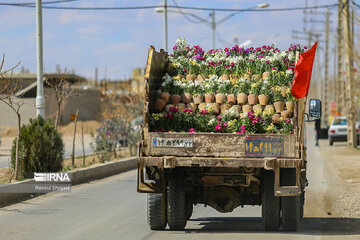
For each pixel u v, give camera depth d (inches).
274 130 1211.2
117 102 7524.6
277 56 1366.9
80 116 7588.6
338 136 5206.7
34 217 1456.7
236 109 1266.0
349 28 4173.2
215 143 1177.4
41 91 2411.4
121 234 1229.1
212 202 1296.8
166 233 1248.8
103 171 2581.2
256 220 1467.8
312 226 1357.0
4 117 6727.4
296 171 1155.3
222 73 1398.9
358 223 1405.0
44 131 2086.6
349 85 4451.3
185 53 1451.8
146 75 1195.3
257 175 1254.3
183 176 1266.0
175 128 1247.5
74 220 1416.1
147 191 1213.1
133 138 3393.2
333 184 2301.9
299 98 1175.0
